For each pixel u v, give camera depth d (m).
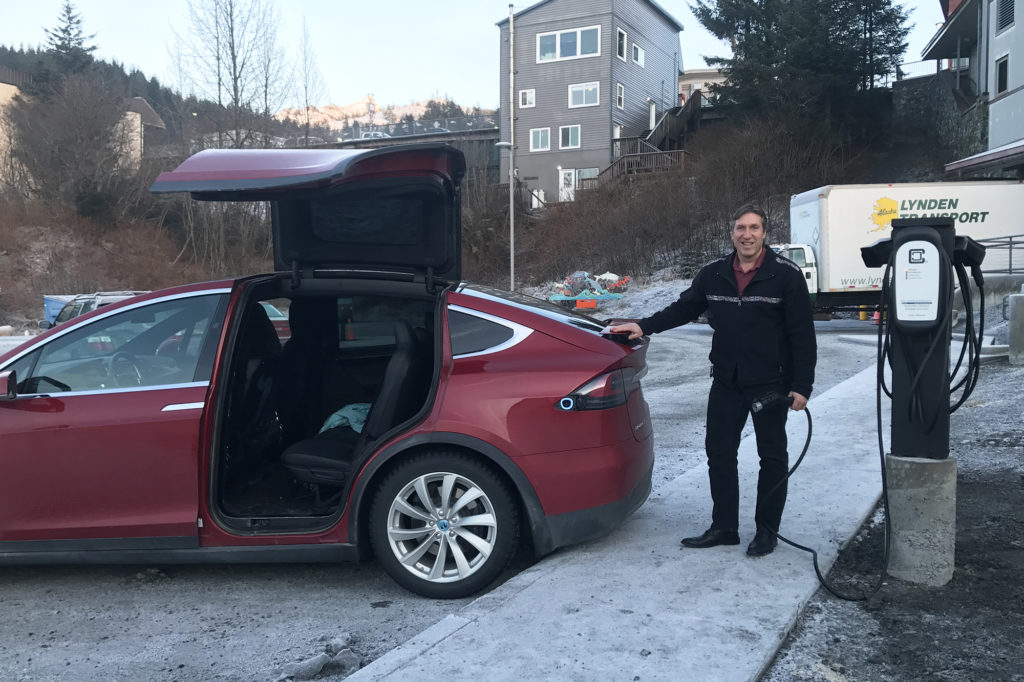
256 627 3.63
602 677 2.84
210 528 3.94
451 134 53.19
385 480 3.88
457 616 3.39
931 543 3.59
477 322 4.05
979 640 3.12
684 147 42.56
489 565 3.82
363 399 5.18
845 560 3.97
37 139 40.97
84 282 35.75
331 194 4.07
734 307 3.95
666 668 2.89
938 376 3.53
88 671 3.24
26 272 36.22
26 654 3.41
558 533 3.86
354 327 5.19
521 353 3.96
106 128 41.38
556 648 3.06
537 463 3.81
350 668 3.19
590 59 43.66
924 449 3.61
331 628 3.61
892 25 35.19
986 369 9.77
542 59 44.72
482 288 4.47
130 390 4.04
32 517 4.00
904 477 3.61
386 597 3.96
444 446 3.90
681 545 4.17
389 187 4.19
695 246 33.50
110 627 3.67
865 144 35.12
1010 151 19.22
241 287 4.24
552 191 45.00
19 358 4.18
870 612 3.39
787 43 35.16
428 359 4.46
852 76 34.97
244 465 4.54
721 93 37.38
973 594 3.52
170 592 4.08
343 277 4.48
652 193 36.16
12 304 33.84
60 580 4.28
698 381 11.52
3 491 3.99
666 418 8.59
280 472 4.76
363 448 4.07
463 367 3.94
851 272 20.20
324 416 5.15
